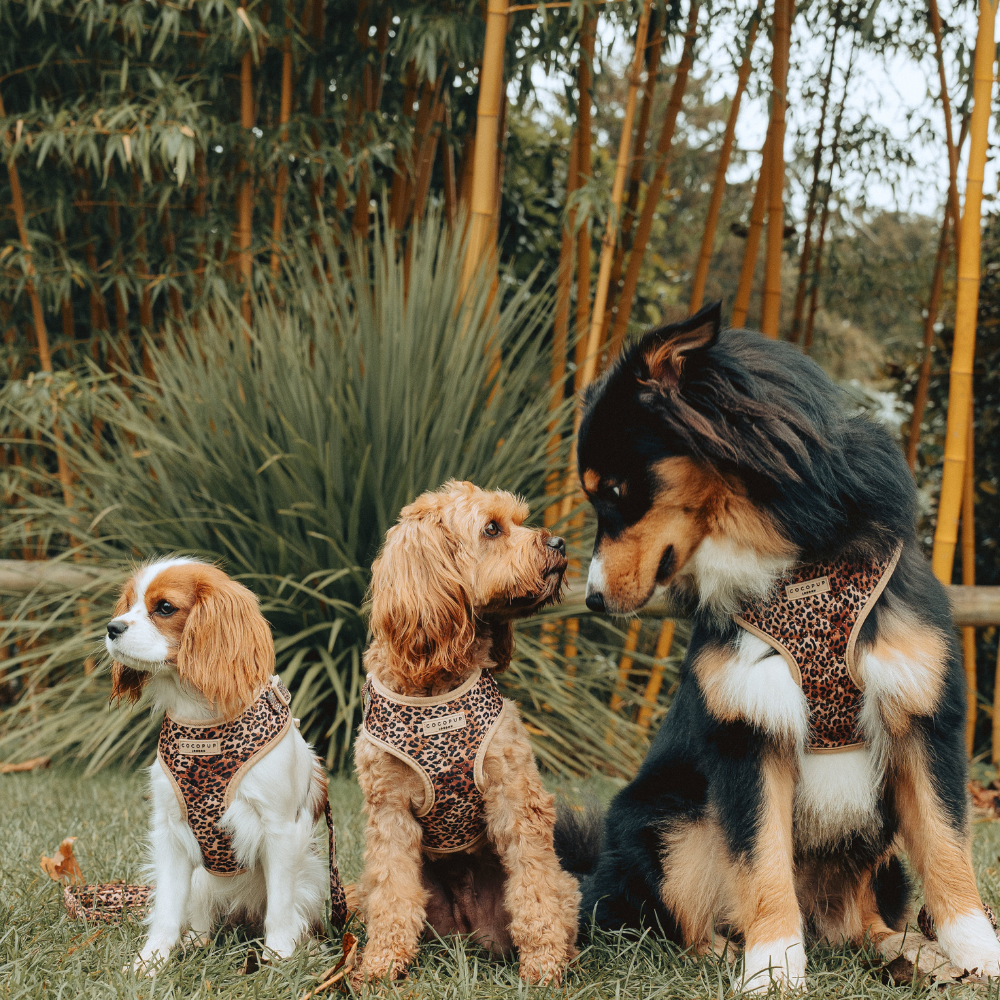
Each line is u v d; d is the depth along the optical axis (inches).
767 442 86.7
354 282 197.3
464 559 94.7
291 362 188.9
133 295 251.0
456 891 98.0
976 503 257.4
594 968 89.1
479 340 188.5
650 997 78.0
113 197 222.5
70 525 205.5
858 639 87.0
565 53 195.5
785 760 90.5
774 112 196.7
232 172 222.2
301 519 186.7
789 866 87.8
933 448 269.9
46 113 197.2
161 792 91.7
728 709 90.0
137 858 119.0
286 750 91.1
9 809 151.9
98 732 184.7
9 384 209.2
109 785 173.8
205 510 188.7
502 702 95.0
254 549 191.5
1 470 237.0
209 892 96.3
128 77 213.6
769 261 199.5
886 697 86.6
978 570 262.5
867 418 96.9
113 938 91.7
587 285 229.0
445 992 79.2
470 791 89.0
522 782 89.7
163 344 243.6
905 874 104.4
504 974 86.7
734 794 89.3
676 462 90.7
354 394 185.5
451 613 91.9
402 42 209.2
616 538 94.3
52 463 249.4
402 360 183.3
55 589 197.5
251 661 91.6
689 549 92.7
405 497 177.3
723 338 95.5
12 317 231.8
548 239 302.5
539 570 97.4
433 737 89.0
